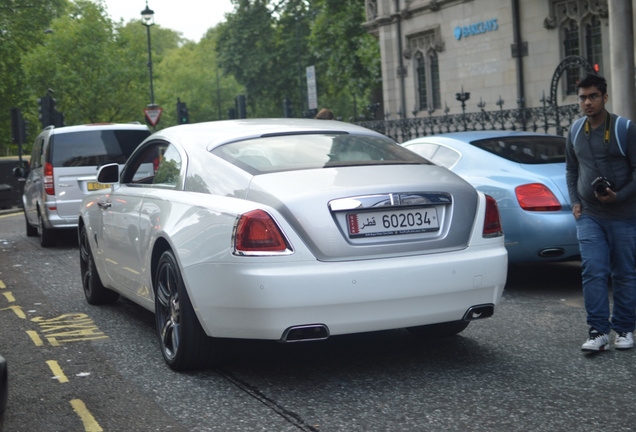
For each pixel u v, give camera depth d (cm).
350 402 466
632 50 1273
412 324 491
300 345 602
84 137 1352
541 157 808
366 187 490
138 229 606
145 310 767
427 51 2686
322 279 465
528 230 754
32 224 1523
